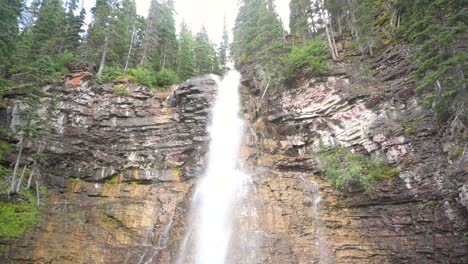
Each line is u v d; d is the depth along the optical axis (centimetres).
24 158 2386
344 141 2470
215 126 2938
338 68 2770
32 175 2247
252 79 3538
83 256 1995
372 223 2039
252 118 3145
